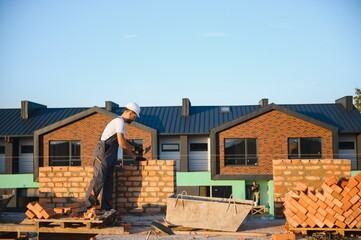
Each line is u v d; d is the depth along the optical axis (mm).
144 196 9172
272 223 8453
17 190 28453
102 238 7242
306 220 7387
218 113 31125
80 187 9156
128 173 9219
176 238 7129
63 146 28562
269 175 27234
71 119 28266
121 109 31188
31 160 30016
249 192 27984
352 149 29156
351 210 7309
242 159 27656
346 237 7207
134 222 8117
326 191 7379
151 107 32281
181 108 31984
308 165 9445
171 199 7715
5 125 30516
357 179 7340
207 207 7582
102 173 7484
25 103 31594
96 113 28469
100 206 7773
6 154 29312
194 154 29359
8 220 8023
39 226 6738
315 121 27391
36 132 28344
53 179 9227
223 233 7402
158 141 28875
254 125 27703
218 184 27625
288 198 7625
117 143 7711
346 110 30672
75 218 6715
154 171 9188
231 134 27719
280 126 27594
